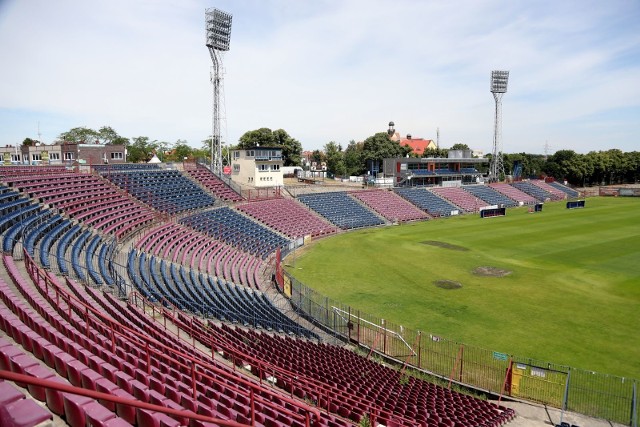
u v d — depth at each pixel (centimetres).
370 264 5166
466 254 5628
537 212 9625
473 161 11825
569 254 5497
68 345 1292
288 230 6769
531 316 3397
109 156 9312
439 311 3534
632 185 16200
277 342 2633
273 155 8919
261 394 1752
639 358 2688
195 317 2777
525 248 5906
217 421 739
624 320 3291
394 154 14362
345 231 7669
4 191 4012
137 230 4759
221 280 4097
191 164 8138
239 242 5578
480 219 8869
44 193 4428
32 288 2167
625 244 6016
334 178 13438
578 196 12838
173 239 4869
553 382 2341
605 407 2169
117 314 1950
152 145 15975
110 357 1349
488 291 4044
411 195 10056
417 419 1834
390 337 3022
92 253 3516
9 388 839
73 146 8944
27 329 1334
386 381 2317
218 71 8019
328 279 4525
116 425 904
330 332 3144
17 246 2950
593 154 15825
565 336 3017
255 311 3259
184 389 1352
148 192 6141
